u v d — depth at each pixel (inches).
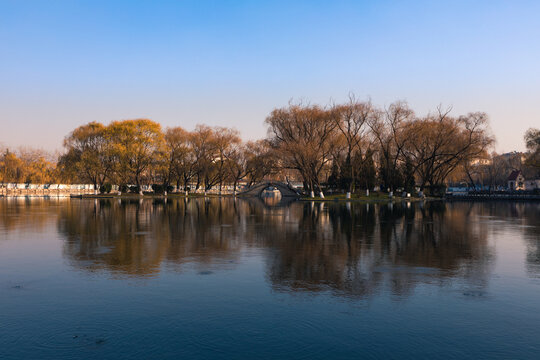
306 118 3240.7
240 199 3919.8
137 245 1013.8
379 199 3329.2
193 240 1099.3
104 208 2460.6
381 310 531.8
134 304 554.3
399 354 415.8
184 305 550.0
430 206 2728.8
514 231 1306.6
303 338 450.3
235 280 672.4
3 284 649.0
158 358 407.8
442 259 842.2
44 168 5260.8
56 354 415.5
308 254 895.1
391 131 3410.4
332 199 3390.7
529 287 634.2
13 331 468.4
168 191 4722.0
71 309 536.1
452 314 518.0
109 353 417.4
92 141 4020.7
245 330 470.3
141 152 3895.2
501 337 452.1
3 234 1213.7
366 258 852.6
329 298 579.8
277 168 3516.2
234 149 4414.4
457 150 3408.0
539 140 3823.8
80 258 847.7
